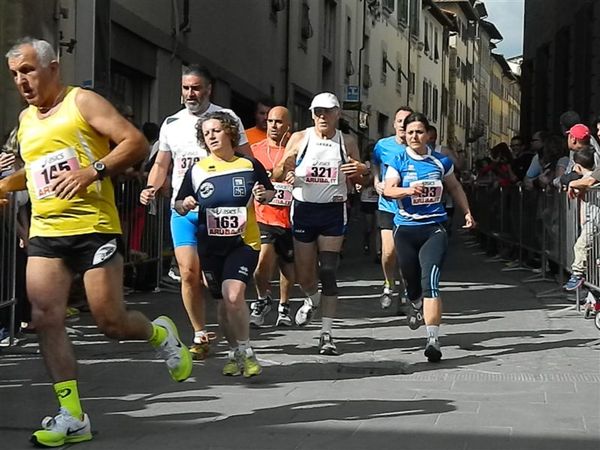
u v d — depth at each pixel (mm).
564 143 14391
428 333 8406
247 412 6617
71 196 5508
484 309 11594
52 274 5781
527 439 5938
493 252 19562
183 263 8180
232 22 22266
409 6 48469
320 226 8719
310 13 30750
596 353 8836
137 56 15938
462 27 68188
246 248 7504
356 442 5887
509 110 98812
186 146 8258
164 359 6387
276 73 27062
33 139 5691
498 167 19406
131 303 11656
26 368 7996
